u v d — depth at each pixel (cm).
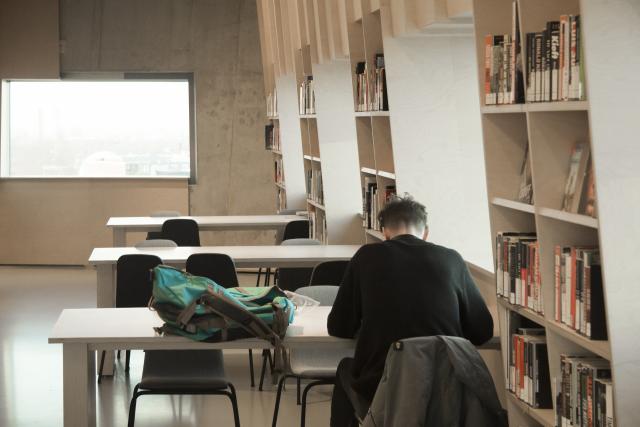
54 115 1327
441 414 338
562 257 323
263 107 1333
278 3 1113
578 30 285
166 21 1323
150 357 464
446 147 570
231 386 432
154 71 1324
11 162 1330
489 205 389
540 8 335
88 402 402
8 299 1018
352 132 841
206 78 1330
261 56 1330
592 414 296
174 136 1341
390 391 341
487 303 488
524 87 338
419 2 532
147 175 1345
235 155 1336
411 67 568
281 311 402
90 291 1075
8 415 580
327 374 462
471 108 571
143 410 582
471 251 560
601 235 273
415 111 568
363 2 639
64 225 1297
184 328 397
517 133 388
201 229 957
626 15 271
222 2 1325
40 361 724
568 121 332
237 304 399
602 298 295
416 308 378
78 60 1317
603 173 272
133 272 601
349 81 839
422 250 391
